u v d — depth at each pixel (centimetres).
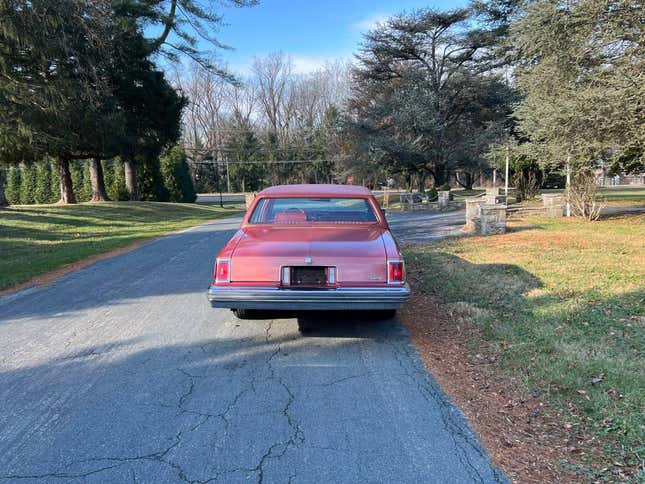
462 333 479
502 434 293
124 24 2036
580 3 1135
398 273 415
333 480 248
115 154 2386
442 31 3419
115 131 2105
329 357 423
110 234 1582
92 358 428
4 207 2128
